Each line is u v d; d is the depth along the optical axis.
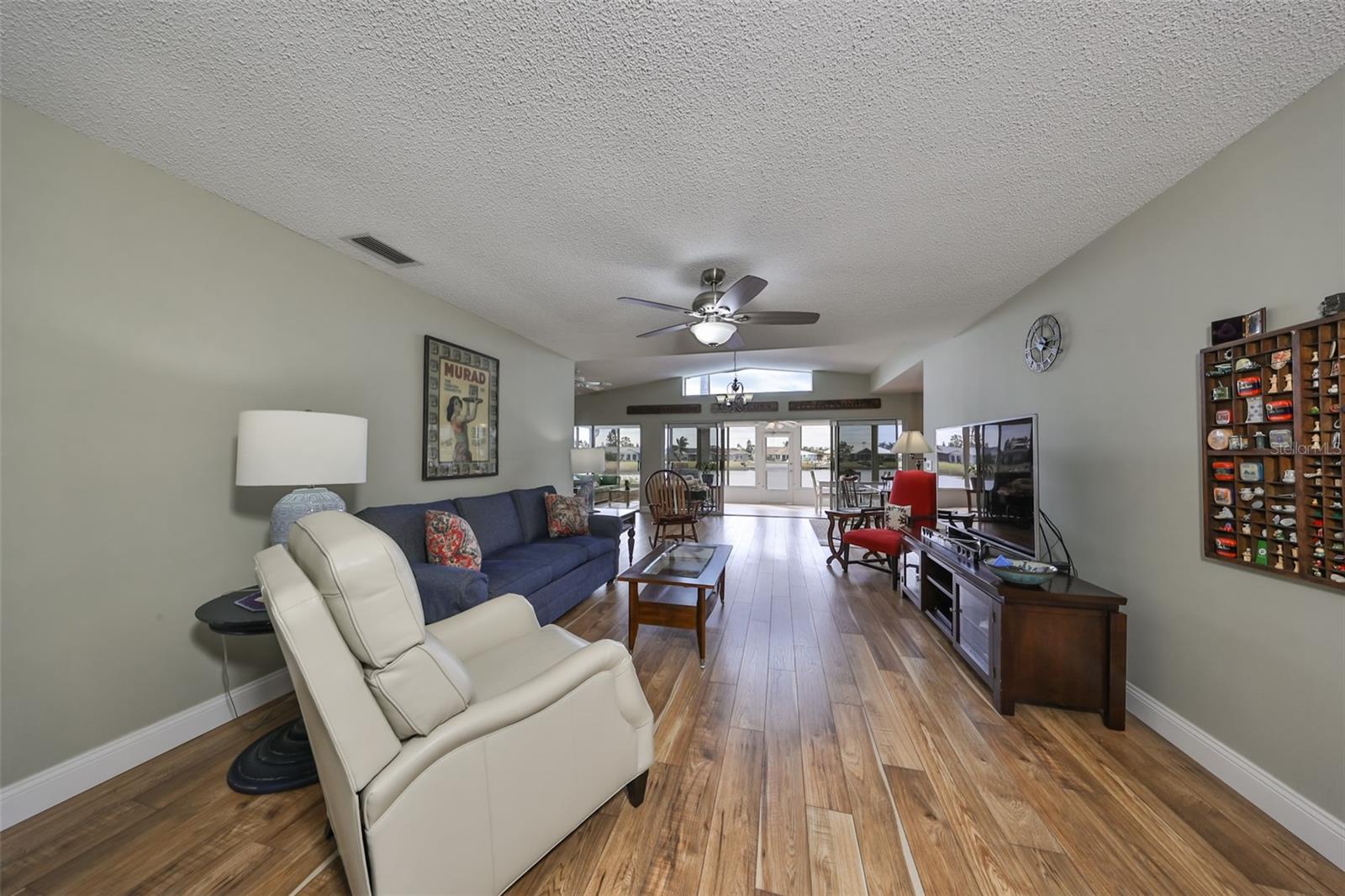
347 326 2.61
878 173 1.80
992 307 3.44
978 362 3.82
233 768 1.66
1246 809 1.52
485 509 3.34
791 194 1.95
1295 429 1.42
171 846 1.36
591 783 1.38
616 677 1.48
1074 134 1.57
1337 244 1.33
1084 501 2.41
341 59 1.27
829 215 2.13
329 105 1.46
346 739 0.97
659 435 10.15
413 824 1.01
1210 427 1.71
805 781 1.65
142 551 1.75
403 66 1.29
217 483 1.99
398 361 2.97
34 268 1.49
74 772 1.56
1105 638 1.99
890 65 1.28
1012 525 2.48
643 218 2.16
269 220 2.20
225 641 2.01
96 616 1.63
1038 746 1.84
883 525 5.75
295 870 1.29
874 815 1.49
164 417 1.82
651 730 1.56
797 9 1.12
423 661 1.07
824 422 9.68
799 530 7.04
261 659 2.15
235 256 2.05
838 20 1.15
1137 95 1.39
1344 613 1.32
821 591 3.95
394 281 2.93
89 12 1.13
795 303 3.37
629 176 1.83
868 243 2.40
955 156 1.70
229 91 1.40
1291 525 1.44
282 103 1.45
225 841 1.38
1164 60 1.26
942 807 1.53
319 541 1.04
